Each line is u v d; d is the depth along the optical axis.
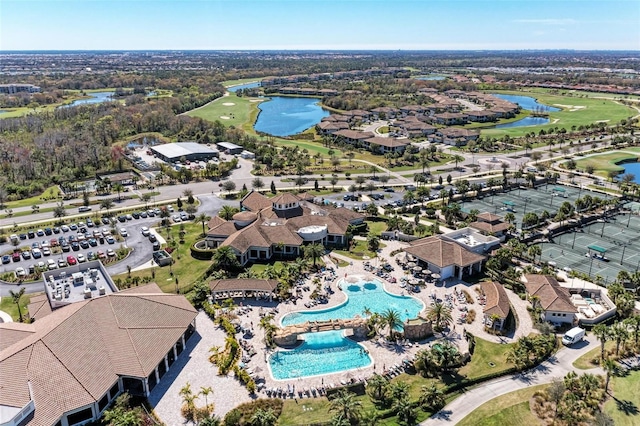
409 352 90.06
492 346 91.69
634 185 182.62
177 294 105.50
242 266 122.12
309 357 88.44
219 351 88.56
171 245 137.00
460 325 98.75
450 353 84.31
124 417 67.50
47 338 76.75
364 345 92.38
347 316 101.94
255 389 78.50
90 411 71.06
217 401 75.88
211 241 136.62
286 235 133.25
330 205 163.62
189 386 75.75
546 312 100.69
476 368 85.12
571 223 156.50
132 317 86.06
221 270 119.31
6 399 66.50
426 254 121.69
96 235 144.12
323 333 95.06
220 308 103.00
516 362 84.88
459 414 74.12
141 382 78.31
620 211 170.00
